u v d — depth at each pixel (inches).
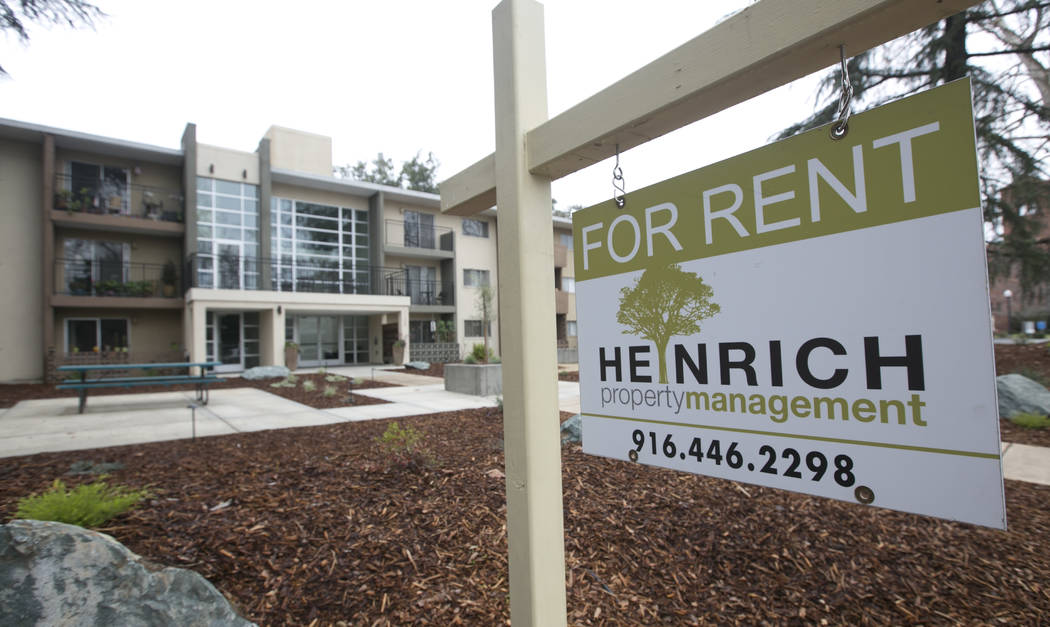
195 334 614.9
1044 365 508.1
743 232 48.1
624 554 114.3
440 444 209.3
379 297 777.6
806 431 43.6
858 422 40.7
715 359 50.2
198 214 703.1
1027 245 366.9
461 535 118.7
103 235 672.4
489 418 283.6
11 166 619.2
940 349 36.5
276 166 817.5
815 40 39.4
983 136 327.3
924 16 36.9
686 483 156.2
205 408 343.9
